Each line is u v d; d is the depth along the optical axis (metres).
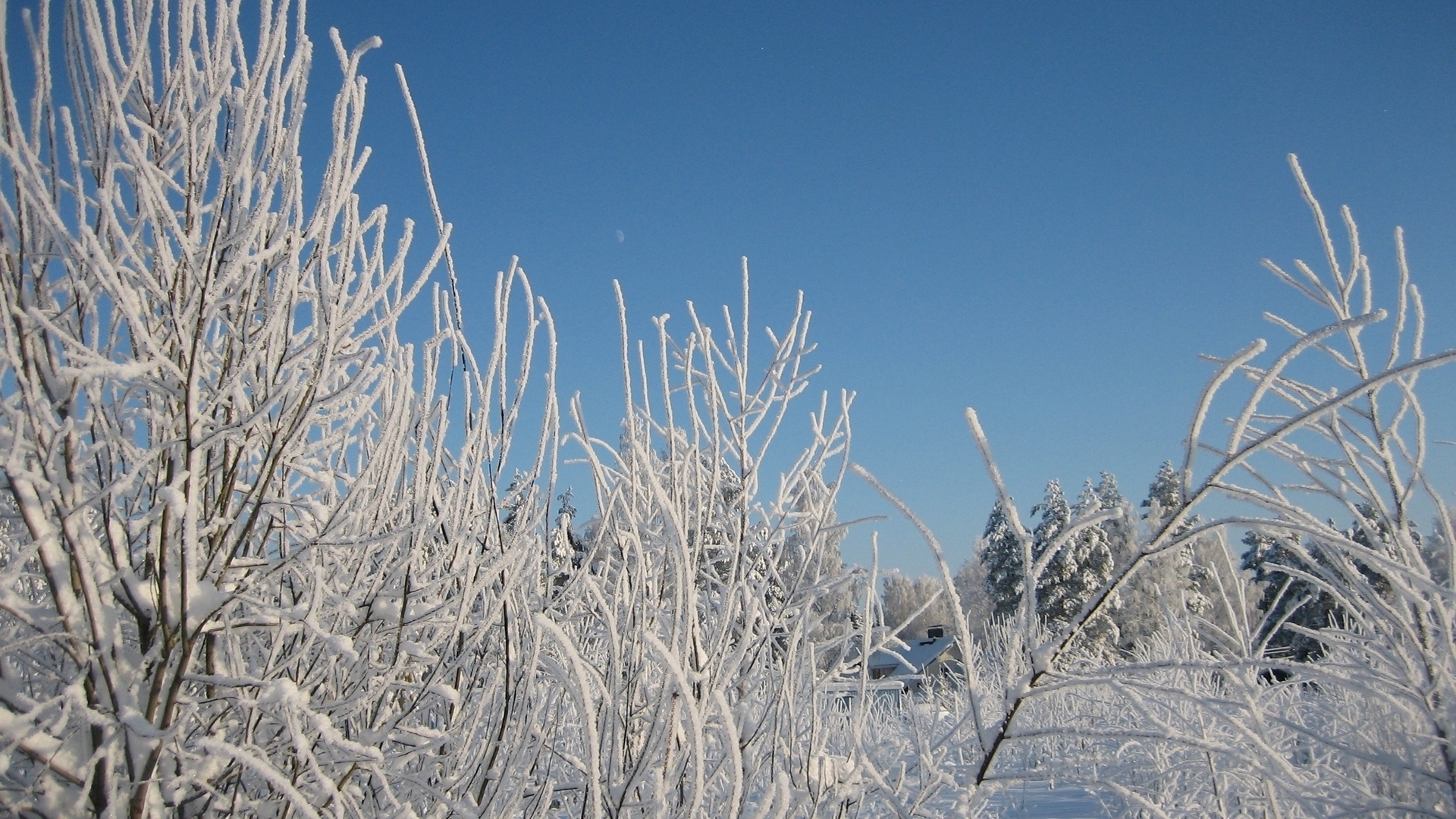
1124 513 2.16
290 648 2.74
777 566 3.91
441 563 2.87
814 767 2.97
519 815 2.96
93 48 2.04
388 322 2.62
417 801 2.69
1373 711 3.32
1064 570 26.09
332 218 2.38
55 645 2.21
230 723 2.58
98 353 2.33
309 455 2.89
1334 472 3.02
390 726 2.56
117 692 2.11
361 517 2.67
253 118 2.34
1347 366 3.04
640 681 3.11
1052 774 2.17
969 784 2.24
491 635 2.93
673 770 2.58
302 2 2.46
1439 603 2.74
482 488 3.04
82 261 2.29
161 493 2.11
